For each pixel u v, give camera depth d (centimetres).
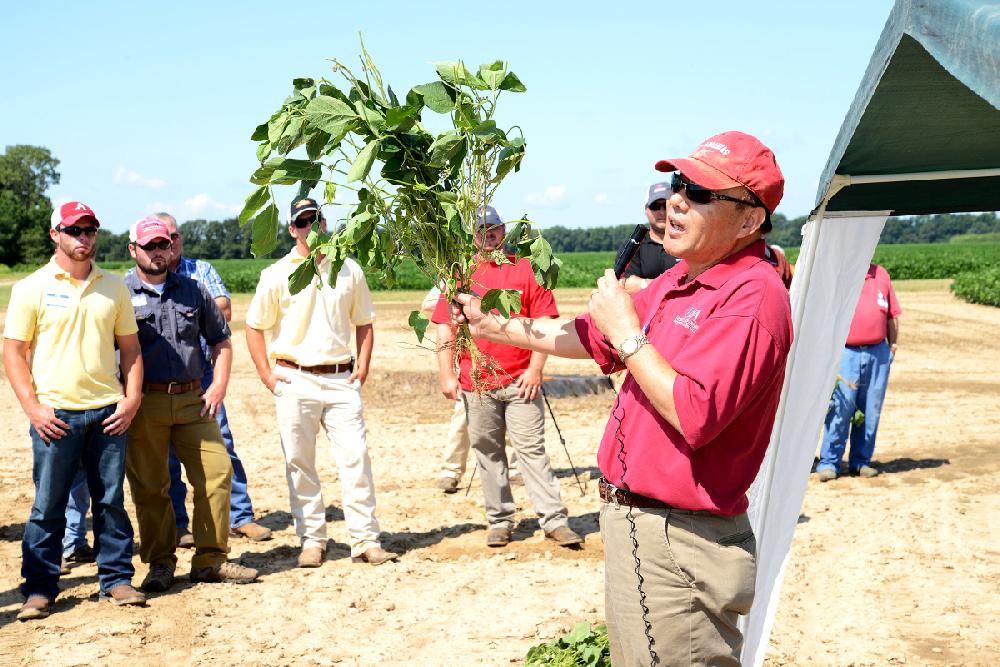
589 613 500
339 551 625
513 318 321
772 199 252
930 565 588
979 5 209
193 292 548
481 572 575
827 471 827
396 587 551
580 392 1211
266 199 296
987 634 478
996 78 201
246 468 850
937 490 780
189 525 648
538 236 323
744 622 366
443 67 298
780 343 246
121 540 520
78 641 466
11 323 488
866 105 293
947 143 332
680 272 282
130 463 540
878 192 390
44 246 11588
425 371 1423
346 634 479
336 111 287
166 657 450
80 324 493
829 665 445
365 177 285
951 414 1134
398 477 822
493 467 623
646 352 248
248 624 494
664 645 260
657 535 256
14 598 527
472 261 329
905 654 455
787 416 368
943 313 2598
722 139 254
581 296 3559
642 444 257
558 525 620
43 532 499
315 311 588
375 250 321
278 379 589
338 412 594
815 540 645
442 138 294
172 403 537
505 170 313
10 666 435
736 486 255
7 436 967
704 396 235
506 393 611
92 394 499
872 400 827
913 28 239
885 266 5075
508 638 470
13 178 13662
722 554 254
